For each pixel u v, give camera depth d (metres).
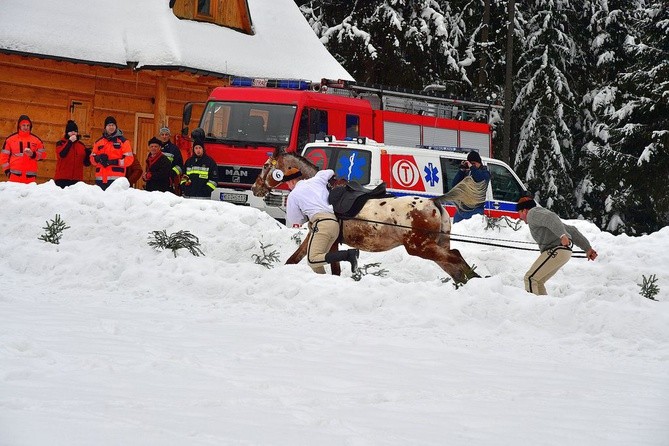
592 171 41.12
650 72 39.88
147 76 26.73
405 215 12.61
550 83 42.41
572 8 44.38
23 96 24.88
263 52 28.56
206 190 19.91
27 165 19.61
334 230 12.46
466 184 12.79
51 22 25.09
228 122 21.06
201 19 27.83
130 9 26.50
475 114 25.23
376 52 39.72
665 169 39.78
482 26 43.25
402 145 23.19
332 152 18.94
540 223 12.58
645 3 46.66
